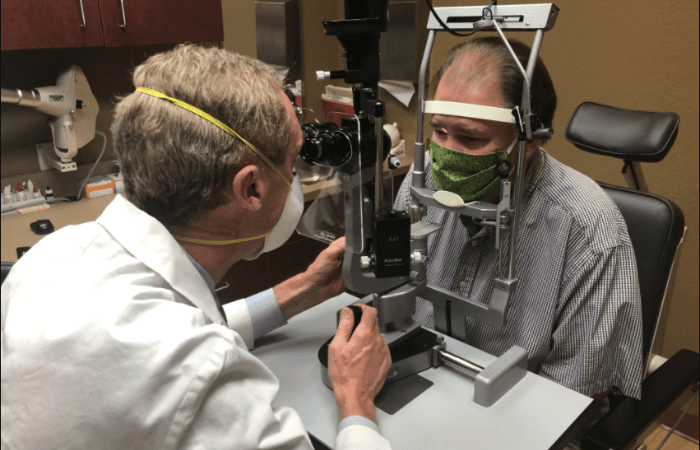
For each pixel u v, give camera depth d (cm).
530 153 96
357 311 81
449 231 116
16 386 54
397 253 77
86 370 53
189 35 192
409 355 83
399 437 71
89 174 197
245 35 217
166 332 55
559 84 211
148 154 61
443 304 94
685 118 185
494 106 84
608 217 99
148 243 64
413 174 90
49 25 159
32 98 172
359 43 70
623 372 100
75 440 53
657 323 117
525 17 73
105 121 207
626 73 194
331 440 71
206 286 69
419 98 88
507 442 70
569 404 77
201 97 60
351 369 73
